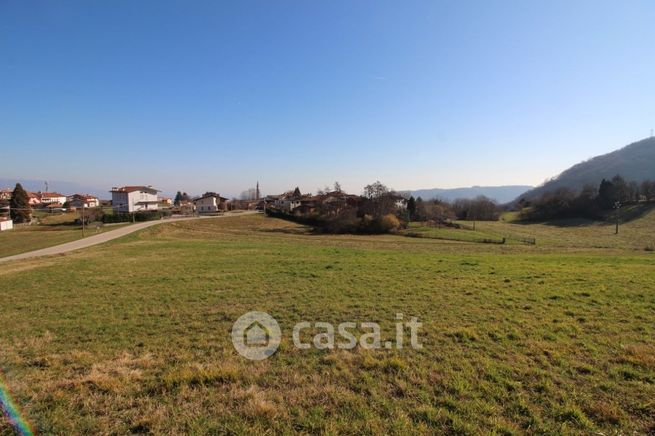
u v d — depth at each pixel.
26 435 4.32
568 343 7.09
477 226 75.12
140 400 5.10
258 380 5.75
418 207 83.12
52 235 47.62
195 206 105.94
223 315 9.71
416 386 5.47
